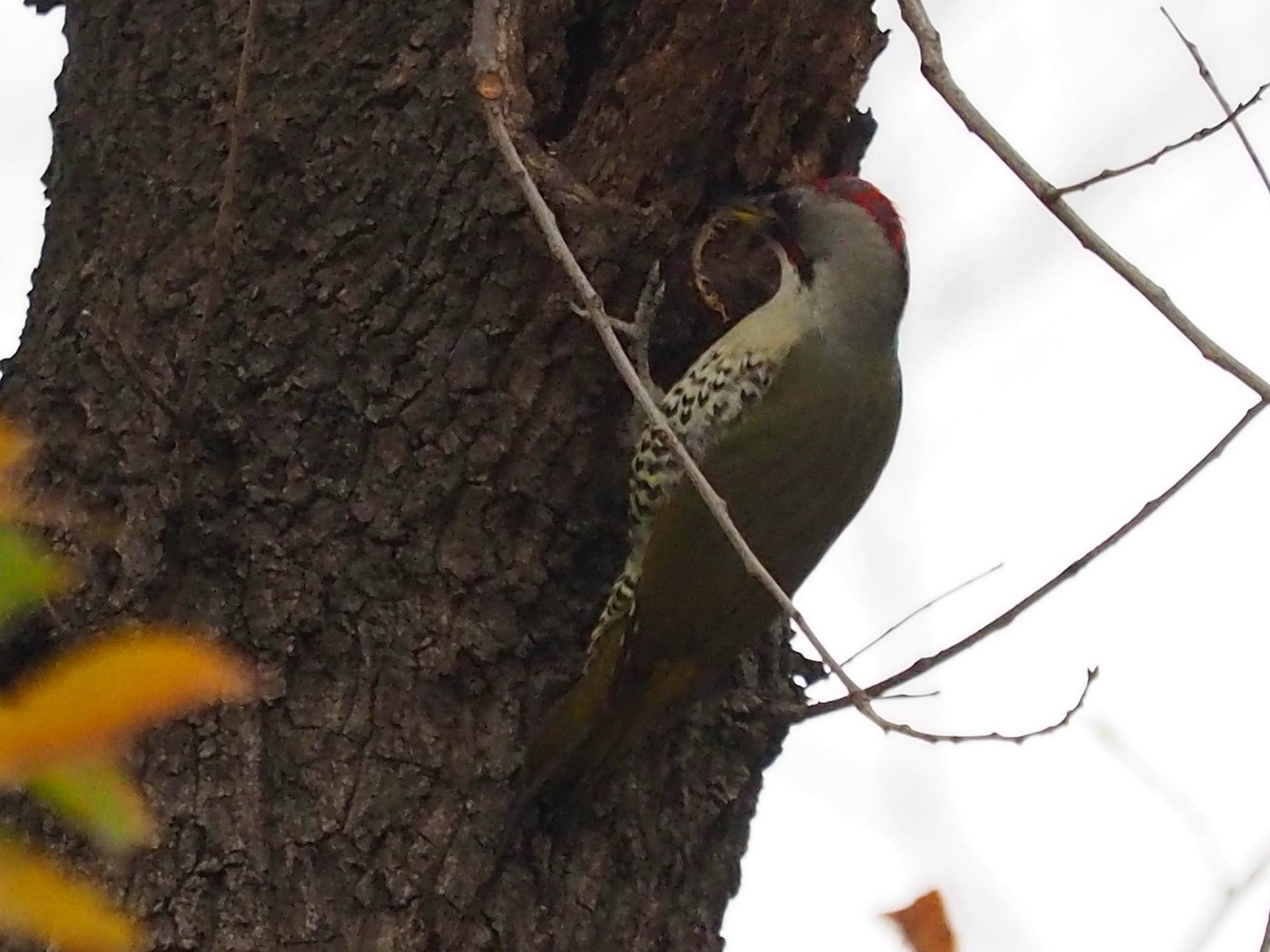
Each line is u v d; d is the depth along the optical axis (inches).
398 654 270.4
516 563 283.6
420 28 295.7
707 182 314.0
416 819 261.3
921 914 214.4
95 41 316.2
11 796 250.7
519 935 262.1
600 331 207.6
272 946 247.9
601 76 306.0
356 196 289.3
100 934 94.0
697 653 302.5
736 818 304.5
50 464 277.4
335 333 283.6
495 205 286.0
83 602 263.1
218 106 298.7
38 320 301.1
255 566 270.5
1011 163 192.2
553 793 275.1
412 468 280.2
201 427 275.4
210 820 252.5
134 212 297.4
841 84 316.5
